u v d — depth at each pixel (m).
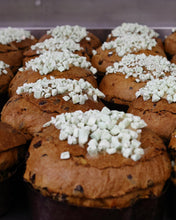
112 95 0.62
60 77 0.58
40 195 0.38
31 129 0.48
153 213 0.39
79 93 0.51
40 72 0.58
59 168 0.37
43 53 0.65
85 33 0.83
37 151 0.40
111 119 0.41
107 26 0.94
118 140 0.38
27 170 0.40
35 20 0.95
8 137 0.42
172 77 0.53
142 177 0.37
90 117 0.41
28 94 0.51
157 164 0.38
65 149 0.38
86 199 0.37
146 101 0.52
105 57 0.71
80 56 0.67
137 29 0.84
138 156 0.37
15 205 0.44
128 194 0.37
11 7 0.94
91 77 0.62
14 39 0.83
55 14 0.95
